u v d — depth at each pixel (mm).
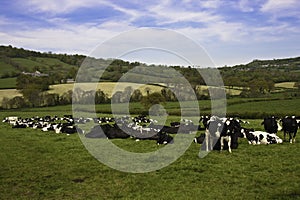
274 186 10812
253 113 42969
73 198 10258
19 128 32438
